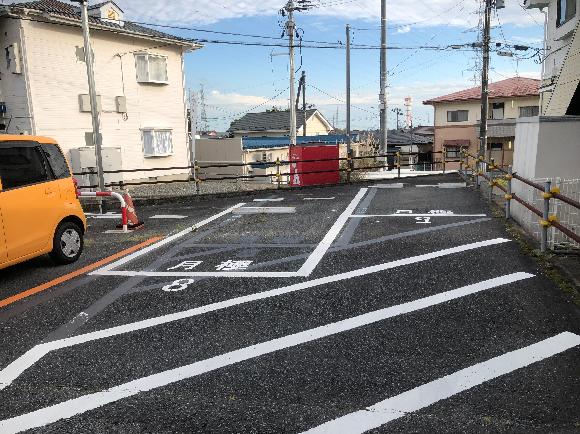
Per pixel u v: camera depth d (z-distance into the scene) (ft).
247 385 9.66
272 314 13.37
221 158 64.49
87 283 17.07
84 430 8.36
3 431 8.39
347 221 26.84
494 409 8.50
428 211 28.84
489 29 67.36
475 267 16.76
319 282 16.01
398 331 11.89
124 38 53.98
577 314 12.40
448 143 106.42
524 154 22.59
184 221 29.76
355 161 64.80
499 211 26.76
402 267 17.24
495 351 10.62
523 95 95.71
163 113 59.57
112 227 28.71
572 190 18.60
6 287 16.94
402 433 7.95
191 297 15.10
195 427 8.34
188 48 61.87
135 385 9.81
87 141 51.06
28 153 18.08
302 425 8.29
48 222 18.54
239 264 18.78
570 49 27.30
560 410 8.38
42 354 11.41
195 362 10.71
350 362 10.43
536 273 15.76
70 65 48.93
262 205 35.06
